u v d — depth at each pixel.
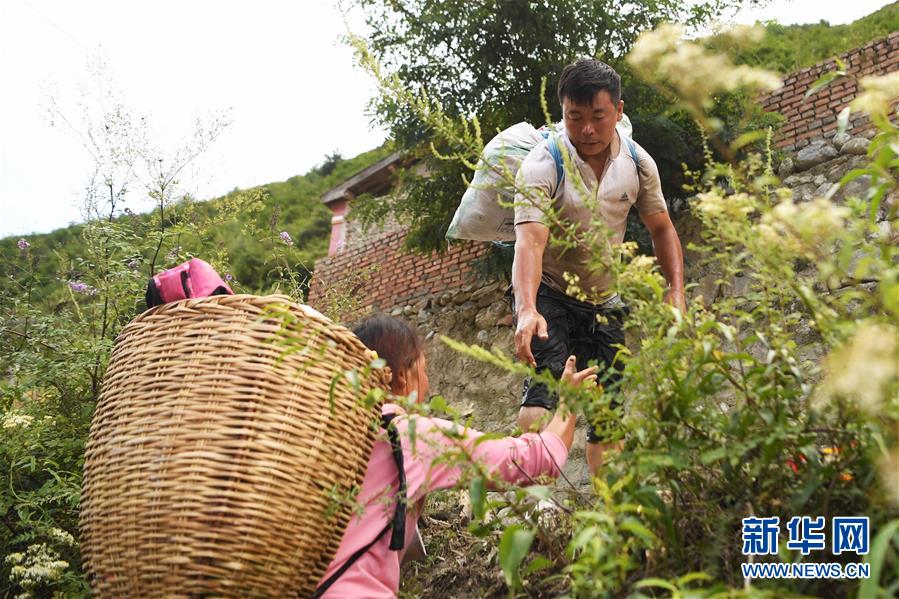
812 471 1.47
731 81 1.58
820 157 6.33
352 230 10.59
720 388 1.58
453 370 7.59
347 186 10.98
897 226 1.43
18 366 3.72
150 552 1.77
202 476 1.78
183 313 1.93
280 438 1.82
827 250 1.40
